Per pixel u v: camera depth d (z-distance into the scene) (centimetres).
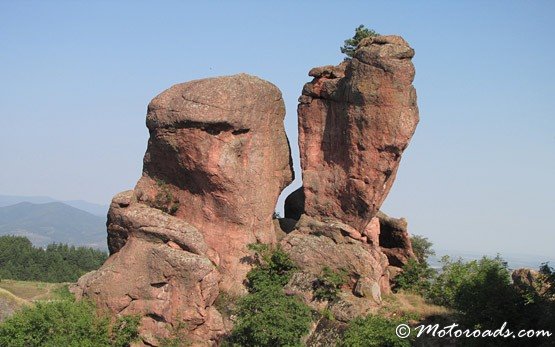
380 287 3941
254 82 4212
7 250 9325
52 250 10088
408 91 3894
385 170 3947
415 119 3925
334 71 4328
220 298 3966
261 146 4228
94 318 3675
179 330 3703
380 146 3931
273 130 4334
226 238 4112
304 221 4234
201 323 3728
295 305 3556
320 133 4306
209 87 4094
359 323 3472
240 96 4100
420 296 4119
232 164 4088
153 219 3922
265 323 3406
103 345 3534
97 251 10956
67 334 3431
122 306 3756
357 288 3797
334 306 3712
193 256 3772
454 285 3994
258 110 4197
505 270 3775
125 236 4031
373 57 3906
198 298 3722
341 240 4047
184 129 4069
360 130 3988
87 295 3828
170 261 3744
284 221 4772
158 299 3728
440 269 4312
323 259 3978
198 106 4028
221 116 4025
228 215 4116
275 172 4341
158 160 4275
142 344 3694
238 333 3547
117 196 4125
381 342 3269
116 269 3828
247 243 4125
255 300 3597
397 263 4541
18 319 3406
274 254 4028
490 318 3136
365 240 4112
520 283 3559
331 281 3816
